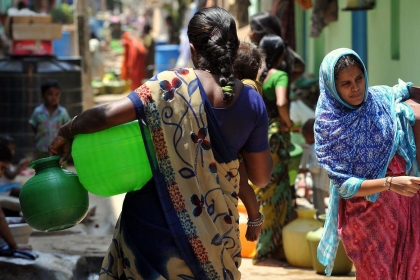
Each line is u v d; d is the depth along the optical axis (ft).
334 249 15.64
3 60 44.65
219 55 12.62
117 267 12.94
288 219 24.38
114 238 13.01
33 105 43.11
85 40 58.03
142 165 12.49
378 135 14.71
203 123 12.34
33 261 20.47
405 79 26.17
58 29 44.01
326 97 14.97
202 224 12.32
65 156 13.48
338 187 14.80
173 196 12.30
